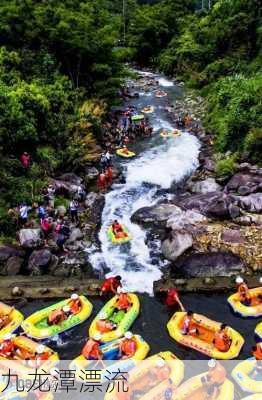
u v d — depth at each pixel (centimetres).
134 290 1920
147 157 3123
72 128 3009
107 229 2323
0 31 3362
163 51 6975
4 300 1848
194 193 2658
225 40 5084
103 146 3272
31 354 1566
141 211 2427
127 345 1549
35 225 2242
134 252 2161
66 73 3750
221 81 4188
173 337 1648
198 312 1784
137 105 4456
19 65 3297
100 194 2650
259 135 2800
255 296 1805
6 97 2581
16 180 2416
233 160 2816
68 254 2139
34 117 2730
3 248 2083
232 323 1728
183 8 7769
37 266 2023
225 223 2306
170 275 2014
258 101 3117
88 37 3688
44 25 3538
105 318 1692
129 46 7012
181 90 5175
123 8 7362
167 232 2283
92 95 3838
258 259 2050
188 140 3459
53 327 1683
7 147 2531
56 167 2702
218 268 1984
